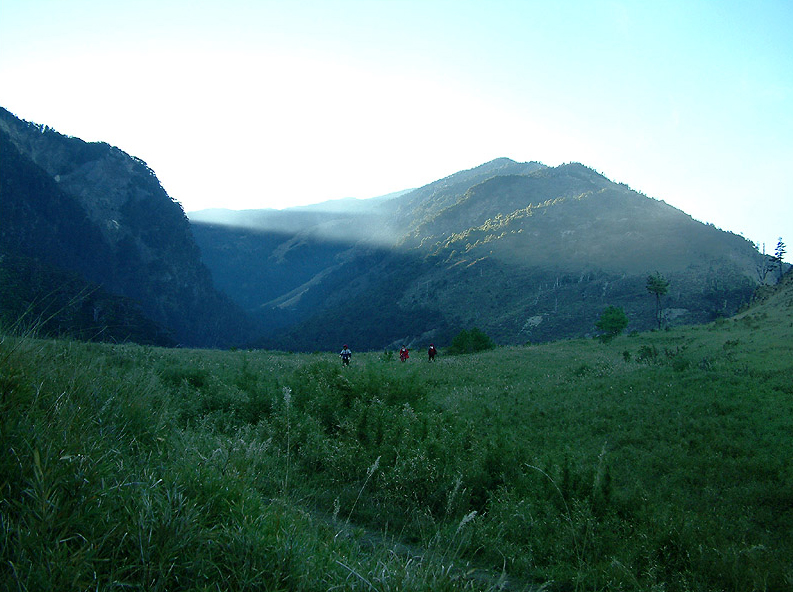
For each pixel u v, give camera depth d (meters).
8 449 2.49
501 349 42.09
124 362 10.11
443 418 8.59
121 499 2.49
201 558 2.32
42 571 1.89
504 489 5.90
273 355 31.08
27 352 3.74
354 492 5.46
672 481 7.94
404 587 2.66
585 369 21.16
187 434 4.56
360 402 8.62
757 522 6.29
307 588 2.43
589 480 6.37
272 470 5.05
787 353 16.91
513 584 4.04
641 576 4.39
